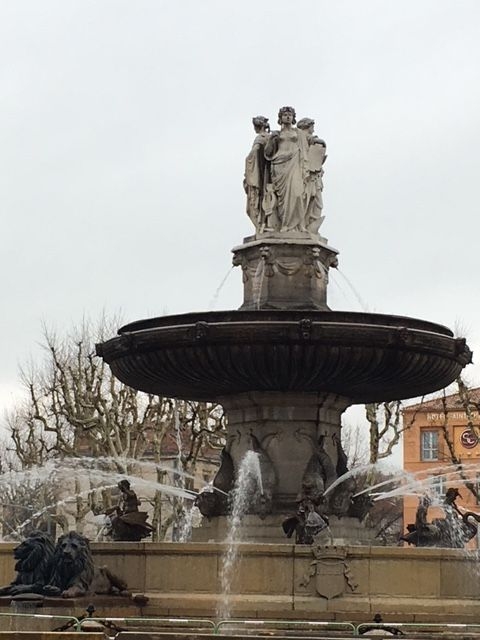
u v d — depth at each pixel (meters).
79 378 47.69
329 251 23.48
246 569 18.70
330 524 21.98
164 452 53.12
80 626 14.84
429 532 21.98
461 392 48.78
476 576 19.22
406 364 21.23
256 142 23.48
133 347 21.59
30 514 50.28
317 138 23.52
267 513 22.06
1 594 17.66
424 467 80.44
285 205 23.20
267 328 20.44
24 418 61.00
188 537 25.64
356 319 20.88
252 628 16.66
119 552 19.12
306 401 22.64
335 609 18.44
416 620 18.16
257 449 22.53
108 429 44.47
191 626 16.53
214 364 21.08
